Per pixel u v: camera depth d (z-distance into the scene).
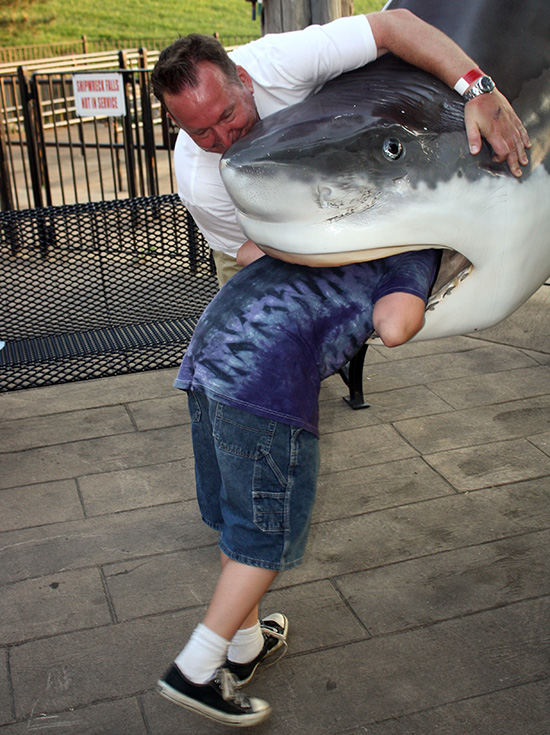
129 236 3.02
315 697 1.84
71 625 2.08
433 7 1.67
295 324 1.51
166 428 3.11
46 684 1.89
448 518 2.51
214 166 1.92
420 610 2.12
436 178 1.40
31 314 3.02
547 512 2.52
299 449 1.56
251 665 1.87
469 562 2.30
